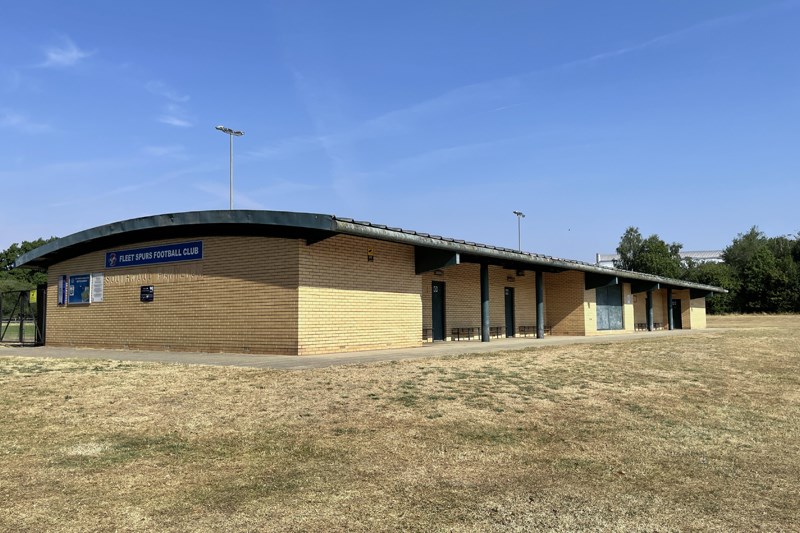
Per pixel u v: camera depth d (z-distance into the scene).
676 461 6.40
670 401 9.55
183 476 5.41
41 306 20.97
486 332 20.92
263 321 14.90
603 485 5.51
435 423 7.43
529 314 27.39
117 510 4.57
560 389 9.92
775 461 6.54
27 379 10.12
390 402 8.38
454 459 6.12
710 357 15.00
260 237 15.16
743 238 98.75
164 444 6.40
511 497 5.08
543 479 5.62
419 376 10.41
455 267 22.80
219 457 5.99
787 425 8.31
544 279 28.16
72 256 19.70
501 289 25.42
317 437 6.71
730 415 8.80
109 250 18.50
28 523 4.30
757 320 51.09
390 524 4.42
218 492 5.01
